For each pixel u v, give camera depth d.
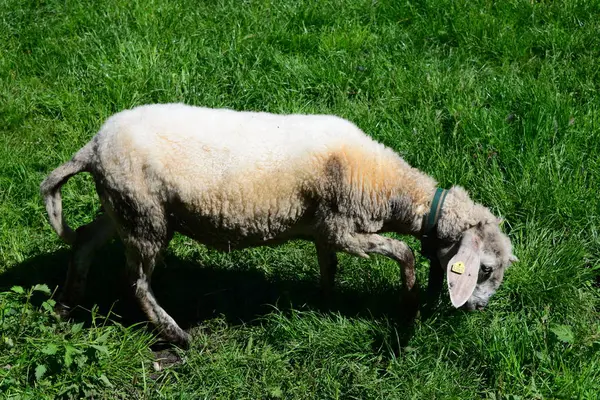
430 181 2.80
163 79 3.54
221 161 2.61
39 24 3.90
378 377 2.74
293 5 3.98
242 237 2.72
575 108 3.49
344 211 2.71
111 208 2.65
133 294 2.77
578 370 2.73
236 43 3.73
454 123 3.43
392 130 3.38
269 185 2.64
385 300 2.93
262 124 2.67
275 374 2.70
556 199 3.13
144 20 3.82
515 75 3.64
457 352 2.80
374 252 2.76
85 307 2.89
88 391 2.62
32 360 2.62
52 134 3.48
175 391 2.68
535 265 2.98
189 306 2.95
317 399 2.67
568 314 2.88
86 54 3.73
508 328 2.82
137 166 2.59
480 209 2.77
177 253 3.07
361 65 3.67
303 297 2.95
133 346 2.72
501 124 3.37
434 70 3.66
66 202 3.17
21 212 3.15
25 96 3.57
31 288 2.78
